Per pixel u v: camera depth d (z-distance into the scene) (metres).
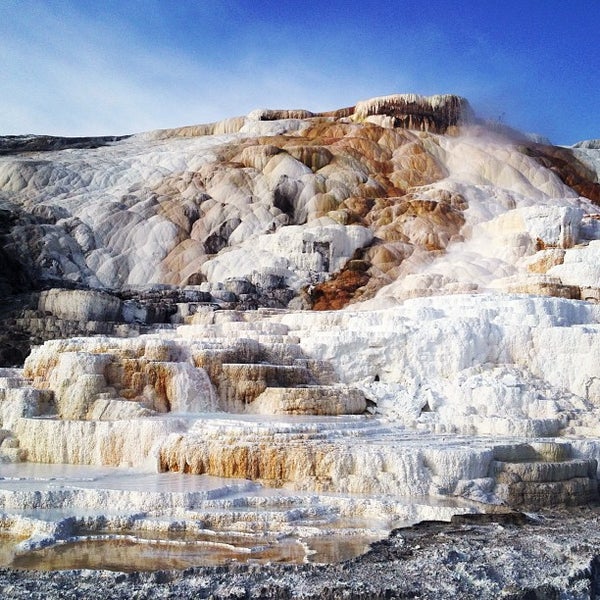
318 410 19.34
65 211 39.41
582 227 34.84
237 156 46.09
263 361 21.69
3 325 26.88
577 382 21.08
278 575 10.73
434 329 21.81
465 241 38.41
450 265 33.09
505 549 11.86
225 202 41.41
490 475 15.33
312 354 22.06
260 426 16.77
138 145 51.47
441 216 39.78
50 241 36.12
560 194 47.72
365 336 21.86
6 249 34.75
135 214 39.50
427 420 19.02
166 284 34.28
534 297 24.58
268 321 25.52
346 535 12.85
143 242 38.19
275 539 12.65
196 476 15.71
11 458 17.48
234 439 16.17
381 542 12.22
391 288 32.72
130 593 10.02
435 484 14.90
